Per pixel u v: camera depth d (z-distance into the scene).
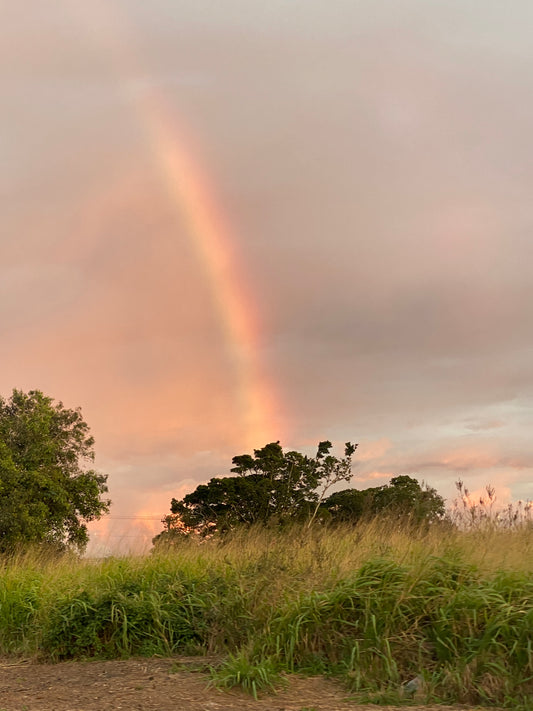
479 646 6.32
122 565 10.17
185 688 6.07
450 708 5.50
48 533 33.59
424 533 9.41
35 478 32.94
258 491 33.06
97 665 7.27
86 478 36.75
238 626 7.45
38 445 34.75
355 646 6.64
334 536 9.95
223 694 5.88
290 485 34.84
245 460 35.44
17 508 31.83
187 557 10.05
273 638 7.02
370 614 6.95
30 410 36.53
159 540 11.12
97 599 8.36
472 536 9.02
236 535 10.81
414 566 7.55
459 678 5.90
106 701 5.76
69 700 5.86
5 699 5.99
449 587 7.29
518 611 6.50
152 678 6.47
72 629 7.96
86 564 11.40
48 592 9.66
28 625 8.89
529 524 9.46
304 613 7.11
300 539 9.45
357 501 32.12
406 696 5.85
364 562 7.92
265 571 7.88
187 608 8.20
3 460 33.22
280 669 6.59
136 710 5.43
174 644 7.70
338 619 7.04
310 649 6.98
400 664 6.48
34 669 7.42
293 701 5.70
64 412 37.81
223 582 8.34
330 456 35.06
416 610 7.00
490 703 5.65
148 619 7.95
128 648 7.70
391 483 17.16
